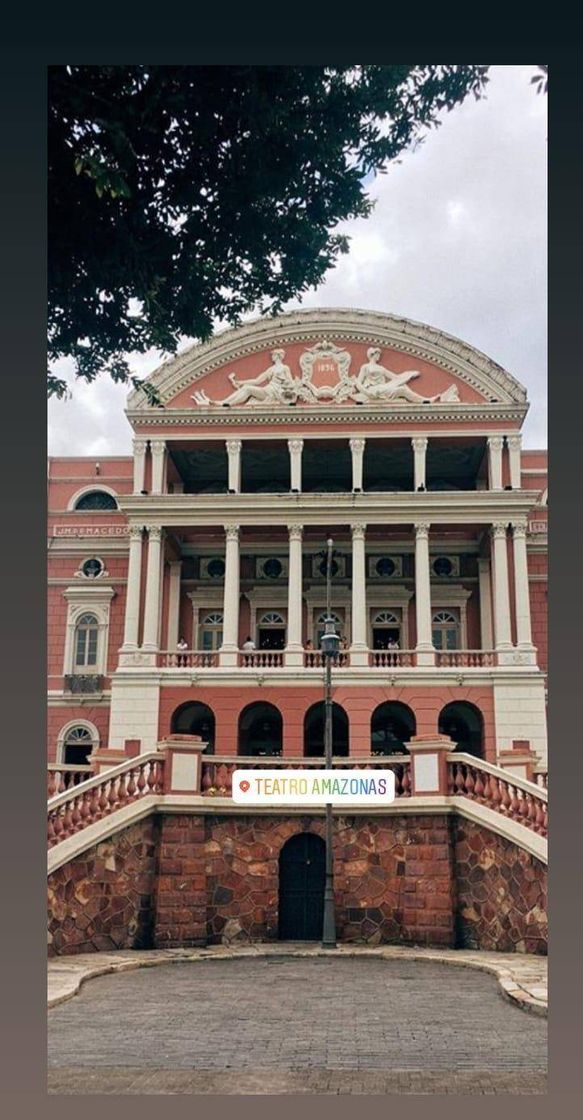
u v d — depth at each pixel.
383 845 17.47
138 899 16.56
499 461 32.94
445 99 10.43
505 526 32.81
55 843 15.83
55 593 35.50
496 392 33.16
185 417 33.59
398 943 17.03
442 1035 9.68
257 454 35.50
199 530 34.09
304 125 10.52
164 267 11.00
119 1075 8.27
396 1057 8.80
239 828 17.62
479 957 15.06
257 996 12.03
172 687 31.97
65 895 15.73
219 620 35.47
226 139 10.42
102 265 10.41
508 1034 9.72
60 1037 9.62
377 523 33.12
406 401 33.28
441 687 31.58
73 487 36.69
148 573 33.00
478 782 16.88
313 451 35.31
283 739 31.38
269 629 35.38
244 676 31.81
